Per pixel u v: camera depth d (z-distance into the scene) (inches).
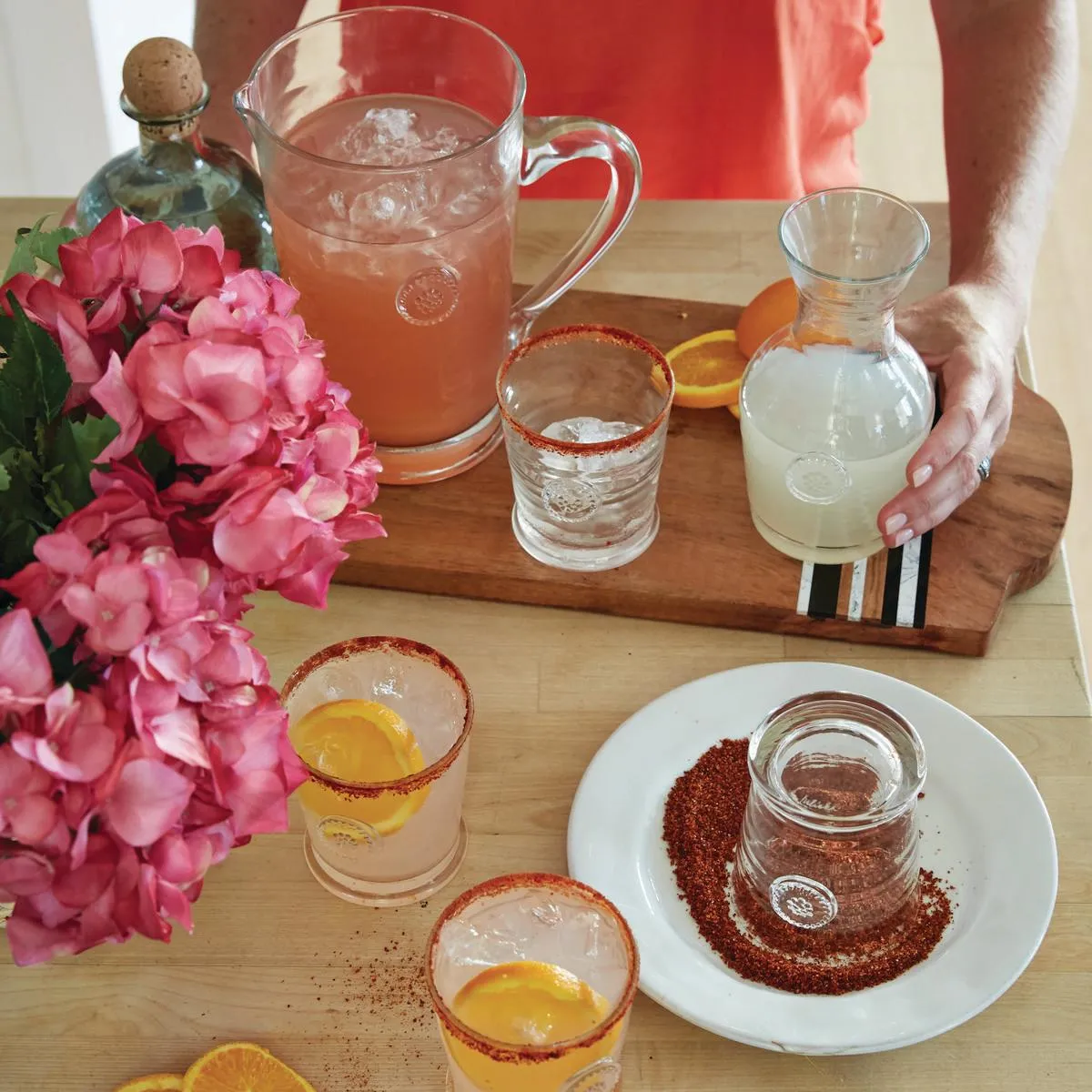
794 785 29.0
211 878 30.8
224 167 39.1
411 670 30.3
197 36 49.3
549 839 31.5
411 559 36.6
